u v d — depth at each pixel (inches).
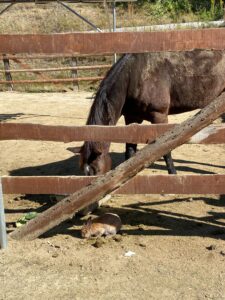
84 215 165.8
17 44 132.6
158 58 185.8
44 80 488.1
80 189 142.6
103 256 136.6
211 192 140.6
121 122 328.2
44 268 131.0
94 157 159.0
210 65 195.9
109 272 128.0
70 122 346.0
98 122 166.4
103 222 151.0
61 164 243.3
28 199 191.3
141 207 177.0
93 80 497.0
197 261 132.3
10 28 739.4
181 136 133.3
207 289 118.6
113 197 188.4
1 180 145.6
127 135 139.6
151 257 135.3
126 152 203.0
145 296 116.5
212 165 232.5
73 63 510.0
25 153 267.9
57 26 751.1
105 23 756.6
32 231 146.6
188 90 195.2
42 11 790.5
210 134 134.0
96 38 130.2
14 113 386.3
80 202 142.0
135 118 198.1
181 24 679.7
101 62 609.6
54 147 279.0
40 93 497.7
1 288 122.3
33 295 118.6
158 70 186.1
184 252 137.8
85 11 799.7
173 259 133.9
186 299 114.7
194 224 159.2
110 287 120.9
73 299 116.2
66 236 150.9
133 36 129.0
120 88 175.2
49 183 145.3
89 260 134.6
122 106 179.2
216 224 158.7
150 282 122.6
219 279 123.0
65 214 143.6
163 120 192.4
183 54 191.2
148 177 140.7
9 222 165.6
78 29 741.9
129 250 139.9
